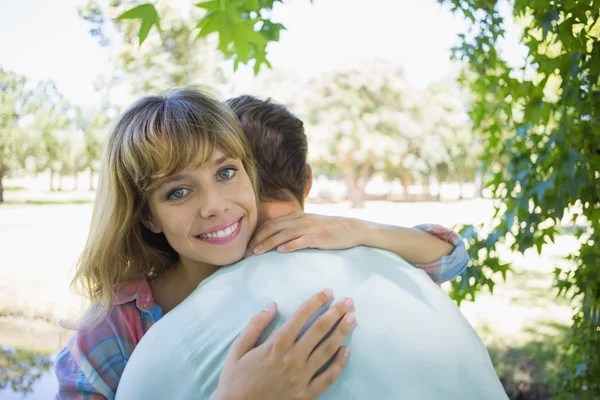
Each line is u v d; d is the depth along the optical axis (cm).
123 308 117
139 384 88
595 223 219
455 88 3378
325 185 3778
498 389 94
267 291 93
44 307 821
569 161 202
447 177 4200
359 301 92
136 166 108
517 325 711
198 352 88
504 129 292
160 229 121
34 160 2216
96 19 1848
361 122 3114
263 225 111
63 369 112
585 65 195
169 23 1514
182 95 113
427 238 129
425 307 97
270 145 123
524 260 1156
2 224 1927
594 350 248
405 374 86
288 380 82
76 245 1503
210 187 107
